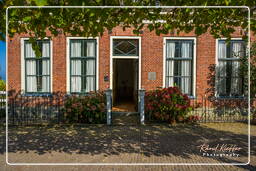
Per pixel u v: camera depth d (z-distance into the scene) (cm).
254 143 457
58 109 704
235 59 751
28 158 371
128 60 1248
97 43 749
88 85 770
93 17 275
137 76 768
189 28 336
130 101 1062
